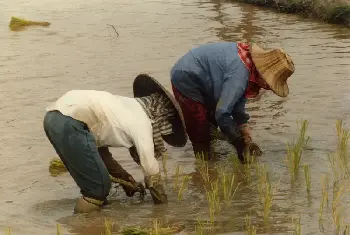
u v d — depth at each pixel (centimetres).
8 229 671
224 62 812
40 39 1747
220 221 675
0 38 1777
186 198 750
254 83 812
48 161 888
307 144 897
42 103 1154
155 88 740
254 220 671
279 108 1069
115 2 2378
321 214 671
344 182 759
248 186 776
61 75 1348
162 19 1984
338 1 1836
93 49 1597
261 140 929
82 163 688
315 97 1107
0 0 2522
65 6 2328
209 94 836
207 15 2023
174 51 1527
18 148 937
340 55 1393
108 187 704
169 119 723
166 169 854
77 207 712
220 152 917
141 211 715
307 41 1558
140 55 1501
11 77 1343
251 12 2039
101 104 687
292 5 1980
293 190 751
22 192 787
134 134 689
